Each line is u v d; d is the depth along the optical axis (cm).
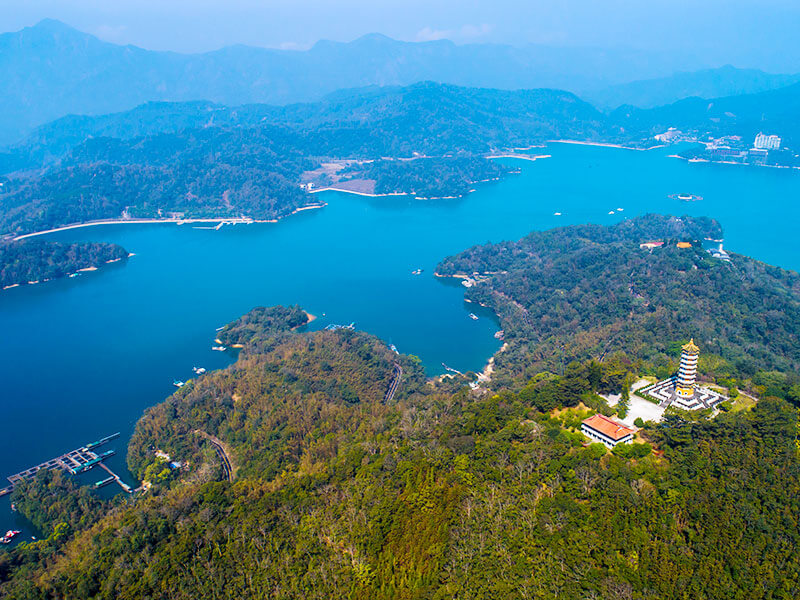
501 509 17162
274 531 18275
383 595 15862
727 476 17212
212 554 17775
